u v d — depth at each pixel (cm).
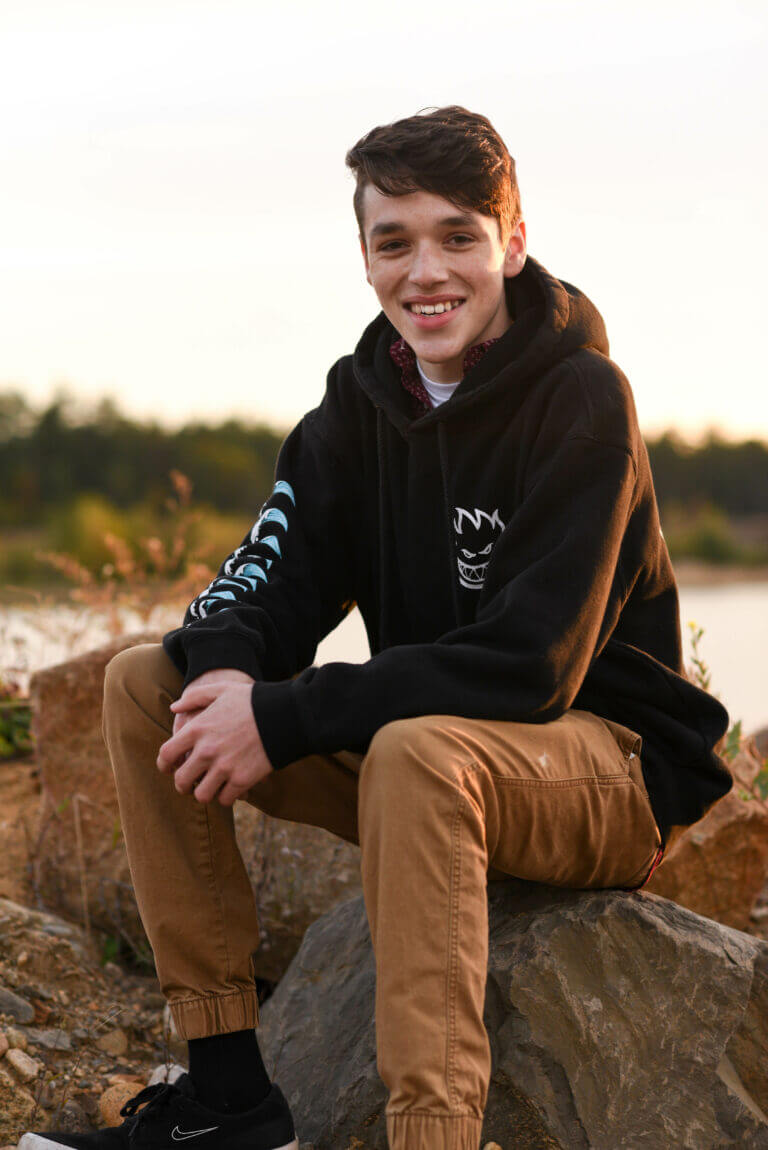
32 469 3644
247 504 3566
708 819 314
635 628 226
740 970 212
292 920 317
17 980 277
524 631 192
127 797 207
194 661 205
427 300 221
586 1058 206
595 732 208
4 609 491
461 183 216
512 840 193
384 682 188
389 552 239
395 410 230
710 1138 202
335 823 225
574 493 203
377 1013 176
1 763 458
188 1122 194
